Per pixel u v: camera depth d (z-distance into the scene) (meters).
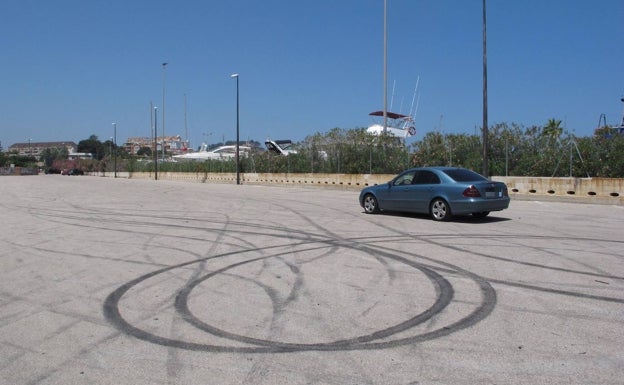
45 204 22.81
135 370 4.45
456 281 7.22
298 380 4.18
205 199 24.94
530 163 24.23
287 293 6.76
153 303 6.46
